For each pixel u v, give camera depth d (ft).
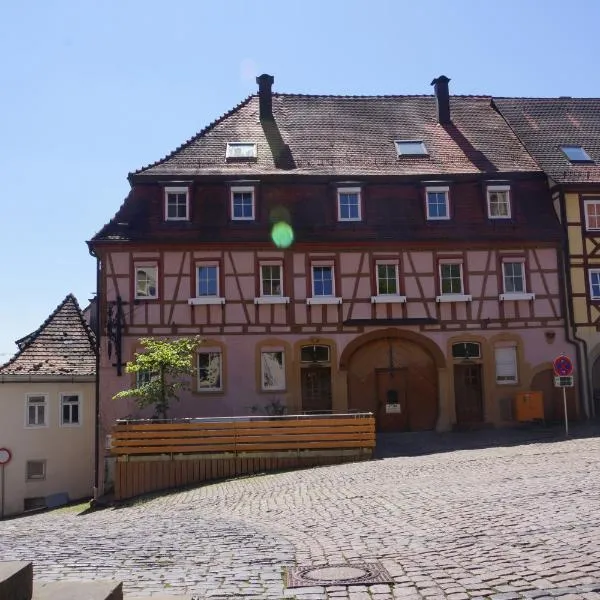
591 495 34.88
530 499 34.99
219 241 87.56
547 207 93.25
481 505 34.42
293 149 97.25
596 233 92.22
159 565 25.93
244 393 86.43
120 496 64.95
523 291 90.99
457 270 90.74
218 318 87.15
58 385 92.07
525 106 108.99
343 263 89.25
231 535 32.35
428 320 88.99
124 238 86.89
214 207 89.92
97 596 15.31
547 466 48.06
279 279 88.89
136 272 87.35
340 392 87.35
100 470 83.41
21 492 89.15
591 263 91.76
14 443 89.56
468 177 92.73
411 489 42.68
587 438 68.39
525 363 89.51
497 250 90.94
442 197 92.63
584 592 19.43
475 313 89.76
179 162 93.15
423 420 88.84
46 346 94.48
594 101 110.93
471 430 86.69
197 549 29.04
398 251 90.02
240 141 98.02
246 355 86.99
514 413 87.86
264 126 101.09
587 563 22.26
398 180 92.27
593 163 96.73
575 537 25.98
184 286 87.30
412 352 89.61
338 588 21.34
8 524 58.39
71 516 61.41
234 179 90.22
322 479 52.90
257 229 88.99
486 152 99.09
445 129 103.91
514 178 93.45
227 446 65.46
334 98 108.06
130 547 30.48
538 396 85.30
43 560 28.04
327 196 91.40
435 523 30.89
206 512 43.19
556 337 90.27
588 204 92.84
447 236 89.97
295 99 107.14
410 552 25.58
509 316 90.12
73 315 99.71
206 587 22.09
